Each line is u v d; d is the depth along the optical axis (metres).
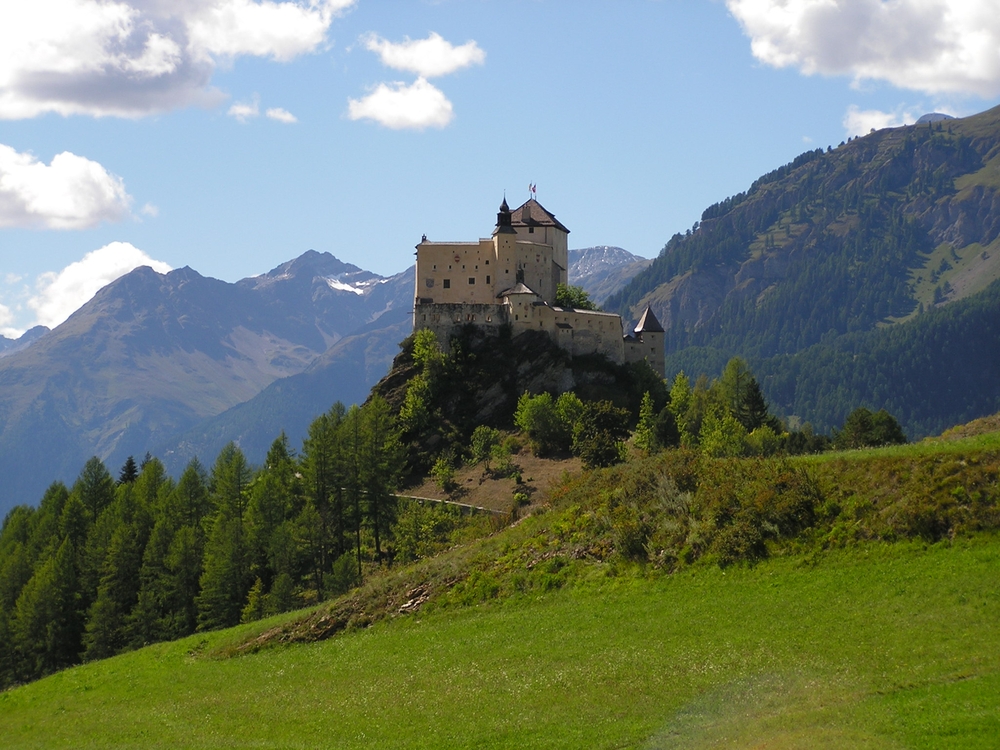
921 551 61.22
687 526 72.19
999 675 45.94
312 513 135.88
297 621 80.00
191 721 62.00
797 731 43.94
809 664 51.69
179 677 73.31
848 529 65.25
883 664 50.03
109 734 62.03
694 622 60.91
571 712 51.72
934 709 43.66
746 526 68.69
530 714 52.38
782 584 63.06
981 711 42.56
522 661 60.78
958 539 60.72
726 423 150.38
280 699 63.25
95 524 150.75
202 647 81.06
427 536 129.38
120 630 122.06
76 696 73.62
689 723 47.84
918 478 65.31
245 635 80.62
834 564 63.38
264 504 142.25
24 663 124.88
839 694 47.44
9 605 138.75
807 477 69.88
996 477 62.44
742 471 74.75
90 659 119.62
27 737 65.00
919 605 55.44
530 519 85.81
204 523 147.12
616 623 63.78
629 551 72.75
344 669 66.81
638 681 53.91
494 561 78.25
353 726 55.75
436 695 57.97
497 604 72.94
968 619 52.50
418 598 77.12
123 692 72.12
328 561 138.12
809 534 66.50
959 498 62.66
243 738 57.19
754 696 49.38
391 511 147.00
